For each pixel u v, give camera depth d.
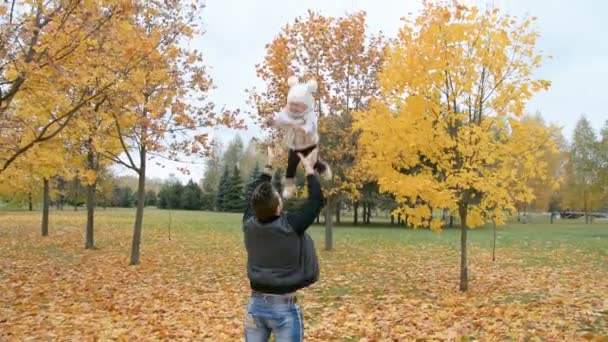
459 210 10.41
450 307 8.50
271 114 18.11
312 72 18.39
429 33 9.86
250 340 3.29
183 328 6.96
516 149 9.55
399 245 21.73
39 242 20.94
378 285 11.26
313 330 6.86
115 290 10.37
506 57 9.80
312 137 3.21
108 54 9.34
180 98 14.62
